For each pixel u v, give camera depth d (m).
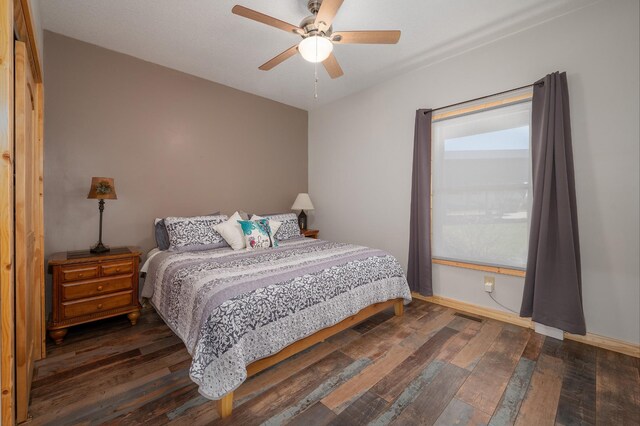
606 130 2.13
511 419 1.46
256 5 2.19
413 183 3.21
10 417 1.00
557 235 2.25
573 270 2.16
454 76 2.94
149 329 2.46
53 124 2.54
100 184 2.49
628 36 2.04
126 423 1.42
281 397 1.62
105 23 2.41
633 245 2.05
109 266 2.42
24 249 1.39
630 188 2.05
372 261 2.51
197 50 2.84
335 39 2.02
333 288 2.09
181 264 2.25
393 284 2.62
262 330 1.63
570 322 2.18
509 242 2.61
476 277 2.84
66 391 1.64
